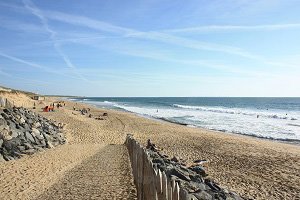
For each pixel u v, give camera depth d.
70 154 15.01
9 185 9.52
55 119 32.44
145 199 6.56
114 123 34.38
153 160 10.88
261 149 18.98
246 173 12.73
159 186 5.04
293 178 12.00
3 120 15.33
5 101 25.86
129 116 45.41
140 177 7.46
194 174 10.15
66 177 10.44
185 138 23.61
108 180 9.79
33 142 15.95
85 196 8.23
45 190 9.02
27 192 8.84
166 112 64.12
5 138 14.02
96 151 16.25
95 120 36.81
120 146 18.44
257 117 50.00
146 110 71.50
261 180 11.65
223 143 21.25
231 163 14.66
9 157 13.18
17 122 16.77
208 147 19.34
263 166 14.12
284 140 25.86
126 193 8.30
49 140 17.81
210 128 34.66
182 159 15.11
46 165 12.30
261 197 9.61
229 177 12.02
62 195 8.44
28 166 12.07
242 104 121.94
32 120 19.44
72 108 60.47
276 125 38.19
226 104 122.06
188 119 46.84
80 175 10.63
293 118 48.34
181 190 3.94
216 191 8.30
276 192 10.17
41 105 56.69
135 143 9.60
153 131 28.20
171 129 30.27
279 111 71.19
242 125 38.12
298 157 16.39
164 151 17.53
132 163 10.91
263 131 32.16
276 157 16.34
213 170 13.20
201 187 8.35
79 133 24.25
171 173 9.05
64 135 22.05
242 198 8.53
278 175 12.48
